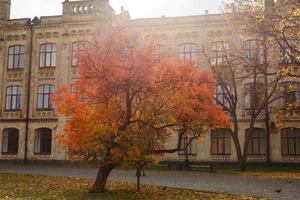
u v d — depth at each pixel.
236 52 41.28
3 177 31.78
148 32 48.06
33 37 49.84
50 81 48.53
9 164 46.56
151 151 23.09
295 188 25.14
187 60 23.53
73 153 22.83
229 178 31.31
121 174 34.84
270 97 41.03
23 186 26.47
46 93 48.53
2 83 50.00
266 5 30.14
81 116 22.17
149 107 22.97
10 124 49.03
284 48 28.83
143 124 22.70
